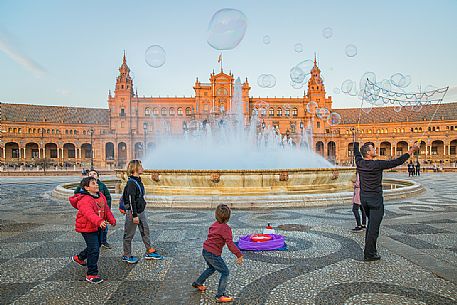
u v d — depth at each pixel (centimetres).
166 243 709
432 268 535
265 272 529
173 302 426
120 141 8856
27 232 821
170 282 493
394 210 1112
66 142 8594
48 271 541
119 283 490
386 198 1403
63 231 833
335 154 9406
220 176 1332
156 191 1387
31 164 7538
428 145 8419
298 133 9669
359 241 714
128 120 9188
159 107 9362
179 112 9425
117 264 577
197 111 9225
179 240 732
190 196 1227
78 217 503
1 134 7994
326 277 503
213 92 9212
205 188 1342
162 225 886
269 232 718
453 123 8194
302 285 474
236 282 489
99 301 429
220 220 452
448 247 654
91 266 493
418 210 1112
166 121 9344
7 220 983
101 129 9256
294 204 1198
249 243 648
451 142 8569
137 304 420
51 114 9019
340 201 1256
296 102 9762
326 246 675
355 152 619
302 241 716
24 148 8238
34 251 653
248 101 9300
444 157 8106
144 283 490
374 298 427
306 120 9681
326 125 9569
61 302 425
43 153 8388
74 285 482
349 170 1536
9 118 8425
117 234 805
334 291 452
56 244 706
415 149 555
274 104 9731
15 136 8119
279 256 611
